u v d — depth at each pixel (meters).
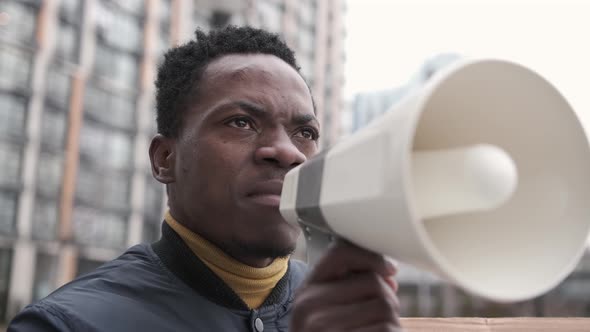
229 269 1.24
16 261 20.55
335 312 0.71
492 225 0.68
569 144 0.64
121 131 24.25
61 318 1.11
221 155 1.12
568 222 0.63
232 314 1.24
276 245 1.12
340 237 0.76
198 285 1.23
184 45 1.39
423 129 0.66
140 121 24.81
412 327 1.46
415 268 0.66
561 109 0.63
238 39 1.29
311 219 0.82
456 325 1.45
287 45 1.39
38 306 1.15
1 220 20.47
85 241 22.53
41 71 21.94
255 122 1.14
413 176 0.61
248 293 1.28
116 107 24.25
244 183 1.10
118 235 23.61
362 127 0.70
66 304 1.15
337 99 33.59
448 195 0.58
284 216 0.95
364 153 0.62
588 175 0.62
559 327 1.40
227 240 1.16
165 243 1.30
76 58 22.97
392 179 0.54
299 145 1.19
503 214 0.69
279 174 1.10
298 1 31.27
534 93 0.63
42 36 21.92
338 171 0.70
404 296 14.95
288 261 1.48
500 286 0.58
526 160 0.68
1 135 20.67
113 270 1.29
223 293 1.23
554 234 0.63
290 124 1.17
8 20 21.19
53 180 21.91
